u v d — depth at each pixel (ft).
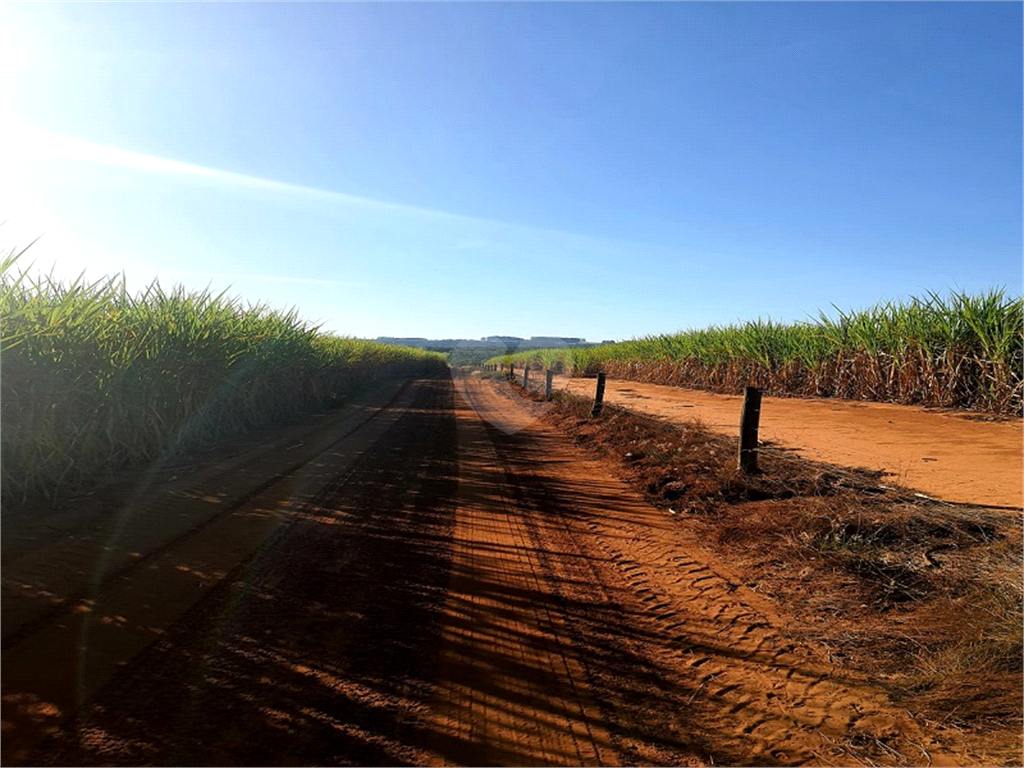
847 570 15.69
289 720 9.40
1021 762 8.70
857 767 8.72
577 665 11.62
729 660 11.92
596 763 8.76
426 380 122.72
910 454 27.94
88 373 24.73
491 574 16.31
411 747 8.91
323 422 49.70
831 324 57.72
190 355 33.06
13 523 18.56
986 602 12.96
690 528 21.12
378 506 22.86
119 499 22.11
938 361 44.21
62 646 11.39
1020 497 20.21
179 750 8.54
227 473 27.61
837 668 11.57
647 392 73.87
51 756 8.30
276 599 14.01
